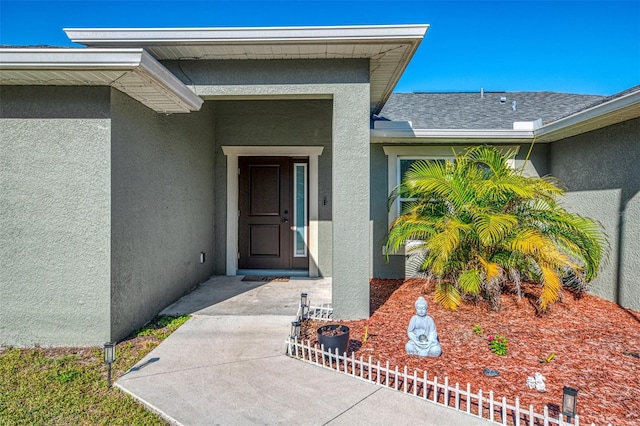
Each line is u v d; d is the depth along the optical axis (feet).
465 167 19.57
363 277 16.14
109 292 13.14
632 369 11.78
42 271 13.16
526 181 18.33
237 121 25.54
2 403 9.70
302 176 26.48
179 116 19.51
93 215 13.08
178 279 19.51
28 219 13.09
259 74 15.98
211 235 25.09
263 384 10.67
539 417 8.29
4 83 12.72
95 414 9.30
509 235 17.54
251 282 23.49
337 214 15.99
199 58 15.87
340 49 15.01
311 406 9.54
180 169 19.69
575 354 12.89
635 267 17.90
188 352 12.87
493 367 11.86
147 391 10.23
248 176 26.43
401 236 18.98
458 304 17.60
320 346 12.97
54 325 13.20
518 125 23.76
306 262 26.55
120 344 13.47
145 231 15.78
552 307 18.16
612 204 19.43
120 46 14.92
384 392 10.25
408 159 25.40
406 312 17.35
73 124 12.98
